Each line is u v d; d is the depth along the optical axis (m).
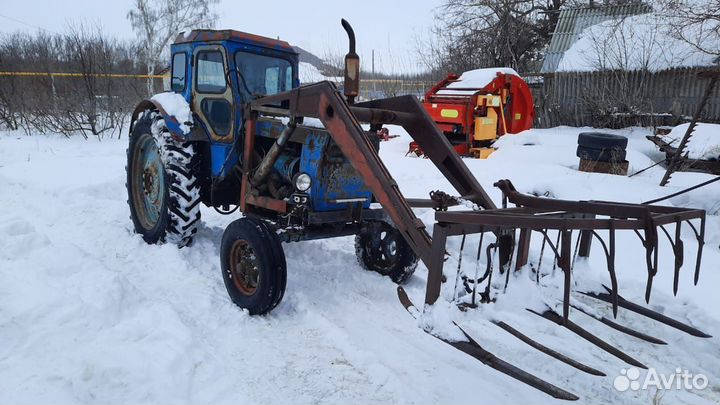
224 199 4.94
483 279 3.20
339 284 4.23
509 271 3.13
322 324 3.51
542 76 13.99
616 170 7.69
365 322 3.64
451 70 16.56
